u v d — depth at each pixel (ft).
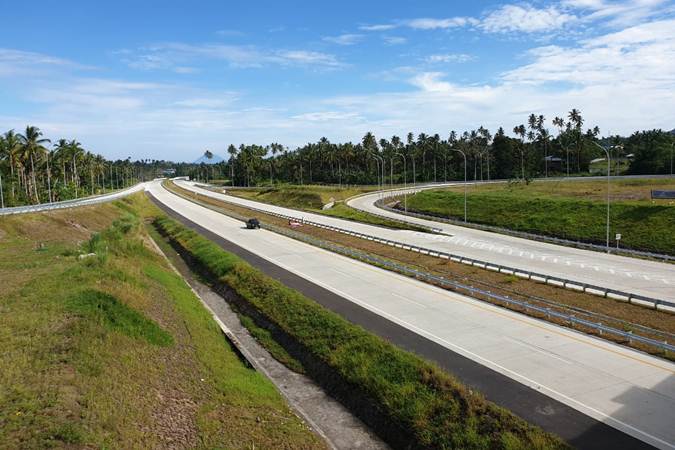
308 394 78.07
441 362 78.28
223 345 95.30
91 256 124.88
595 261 161.17
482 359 79.05
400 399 68.74
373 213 312.71
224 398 69.72
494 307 106.93
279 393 76.89
